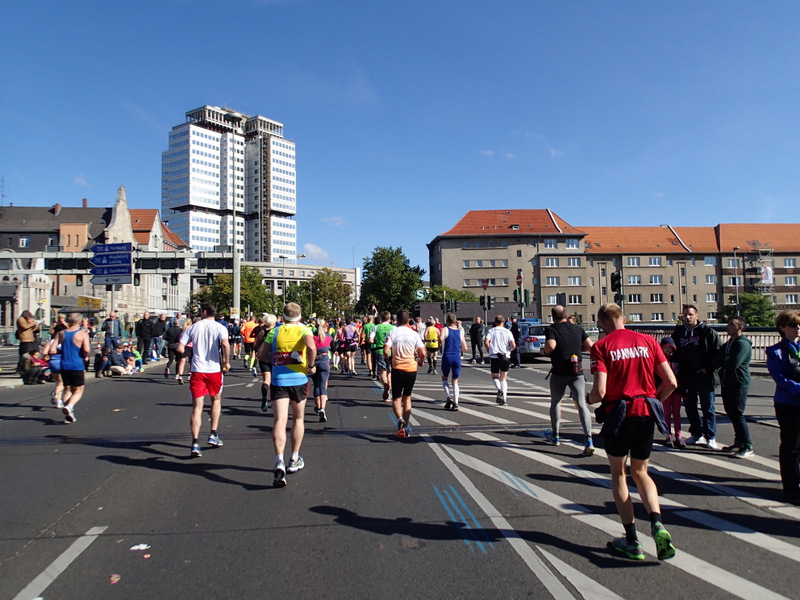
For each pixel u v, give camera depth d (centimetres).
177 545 435
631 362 421
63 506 529
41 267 3152
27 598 354
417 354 833
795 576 378
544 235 7988
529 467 661
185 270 3123
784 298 8025
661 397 428
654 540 406
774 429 901
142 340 2170
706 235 8331
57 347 1105
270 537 449
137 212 9244
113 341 1806
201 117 18712
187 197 17412
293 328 628
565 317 769
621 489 413
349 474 631
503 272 8038
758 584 366
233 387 1526
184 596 354
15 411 1097
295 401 625
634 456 410
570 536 449
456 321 1115
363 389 1456
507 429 902
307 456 719
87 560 409
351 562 401
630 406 411
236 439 830
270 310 8531
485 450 751
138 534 458
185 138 17538
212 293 7806
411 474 630
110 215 8212
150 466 675
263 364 1069
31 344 1571
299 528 468
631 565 395
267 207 18475
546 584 366
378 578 375
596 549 423
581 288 7862
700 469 653
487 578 374
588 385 1502
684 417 1066
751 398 1261
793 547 427
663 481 604
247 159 18925
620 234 8331
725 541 439
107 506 529
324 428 913
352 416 1029
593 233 8356
